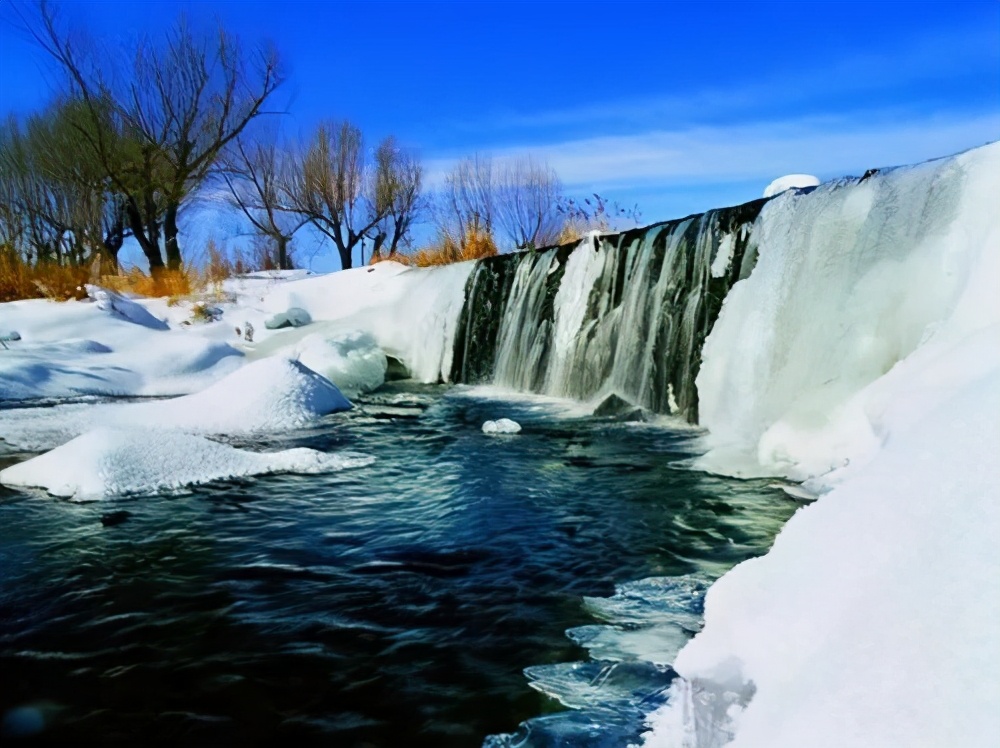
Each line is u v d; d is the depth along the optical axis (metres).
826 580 2.03
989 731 1.20
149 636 2.97
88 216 20.17
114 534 4.28
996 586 1.45
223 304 16.52
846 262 5.75
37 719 2.37
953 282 4.75
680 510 4.53
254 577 3.60
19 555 3.93
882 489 2.16
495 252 17.84
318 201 26.38
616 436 7.03
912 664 1.43
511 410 8.98
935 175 5.21
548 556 3.83
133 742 2.24
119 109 20.22
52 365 10.81
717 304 7.30
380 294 15.38
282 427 7.95
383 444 6.95
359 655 2.77
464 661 2.70
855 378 5.18
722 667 2.23
